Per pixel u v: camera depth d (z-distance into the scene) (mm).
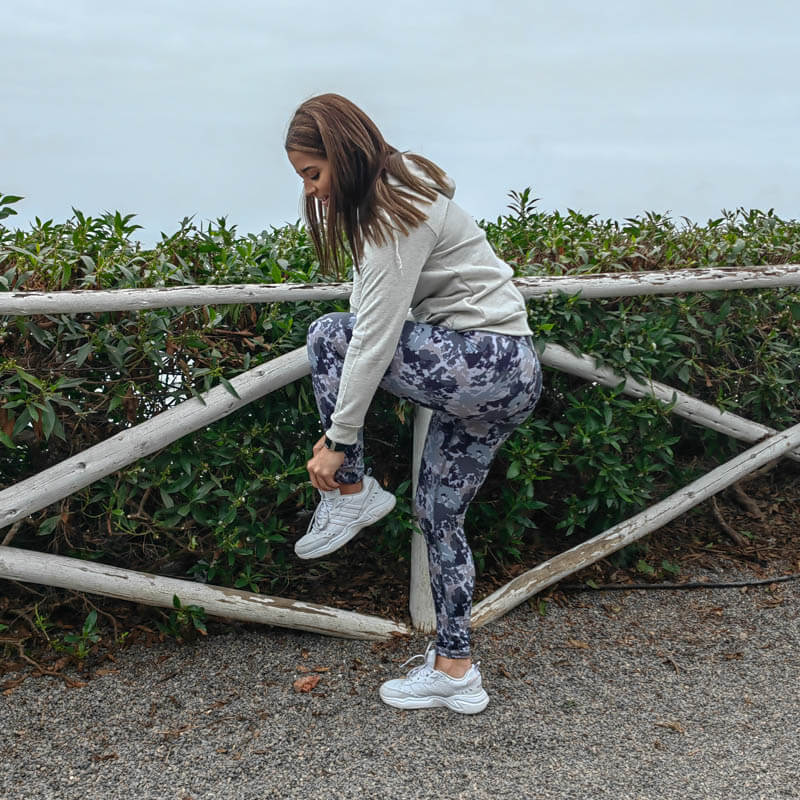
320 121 2051
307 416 2967
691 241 3756
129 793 2152
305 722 2467
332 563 3328
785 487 4316
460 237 2160
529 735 2402
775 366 3688
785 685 2693
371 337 2076
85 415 2699
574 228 3818
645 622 3156
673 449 3818
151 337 2678
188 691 2633
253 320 2832
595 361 3201
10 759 2293
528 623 3129
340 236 2164
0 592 2969
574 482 3521
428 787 2164
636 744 2355
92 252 2721
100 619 2994
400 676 2730
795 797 2100
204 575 3055
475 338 2150
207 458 2881
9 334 2584
